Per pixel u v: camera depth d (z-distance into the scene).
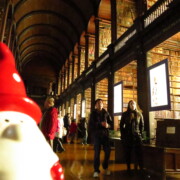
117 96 9.21
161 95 6.12
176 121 4.69
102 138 4.50
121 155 6.29
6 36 12.95
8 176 0.50
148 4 9.71
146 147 5.01
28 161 0.53
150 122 7.26
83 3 16.70
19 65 27.58
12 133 0.54
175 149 4.39
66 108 23.88
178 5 6.37
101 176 4.48
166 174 4.79
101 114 4.56
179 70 9.45
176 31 6.55
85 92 16.55
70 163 5.99
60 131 7.95
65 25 22.38
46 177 0.56
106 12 14.48
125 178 4.34
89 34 17.33
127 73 11.14
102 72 12.67
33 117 0.62
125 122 4.96
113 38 11.38
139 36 8.34
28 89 33.72
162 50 9.71
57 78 34.69
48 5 20.06
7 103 0.55
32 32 25.36
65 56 28.45
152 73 6.63
